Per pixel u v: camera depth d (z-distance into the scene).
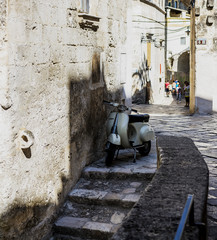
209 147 9.23
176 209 2.41
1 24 4.10
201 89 16.33
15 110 4.30
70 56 5.85
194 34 16.23
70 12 5.81
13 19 4.22
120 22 8.54
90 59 6.74
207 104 16.31
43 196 5.02
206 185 2.99
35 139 4.79
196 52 16.27
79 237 5.12
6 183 4.20
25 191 4.55
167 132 11.51
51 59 5.21
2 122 4.18
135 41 26.41
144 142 7.44
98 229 5.04
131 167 6.69
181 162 3.82
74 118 6.06
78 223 5.22
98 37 7.18
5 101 4.14
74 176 6.11
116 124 6.85
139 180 6.29
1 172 4.19
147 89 28.59
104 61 7.55
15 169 4.33
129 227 2.14
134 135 7.24
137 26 26.33
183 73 43.88
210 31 16.00
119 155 7.74
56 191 5.41
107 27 7.66
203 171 3.45
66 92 5.73
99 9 7.17
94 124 7.05
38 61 4.83
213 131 11.65
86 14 6.18
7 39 4.12
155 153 8.02
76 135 6.17
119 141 6.65
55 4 5.30
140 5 26.48
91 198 5.65
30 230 4.68
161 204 2.51
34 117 4.75
